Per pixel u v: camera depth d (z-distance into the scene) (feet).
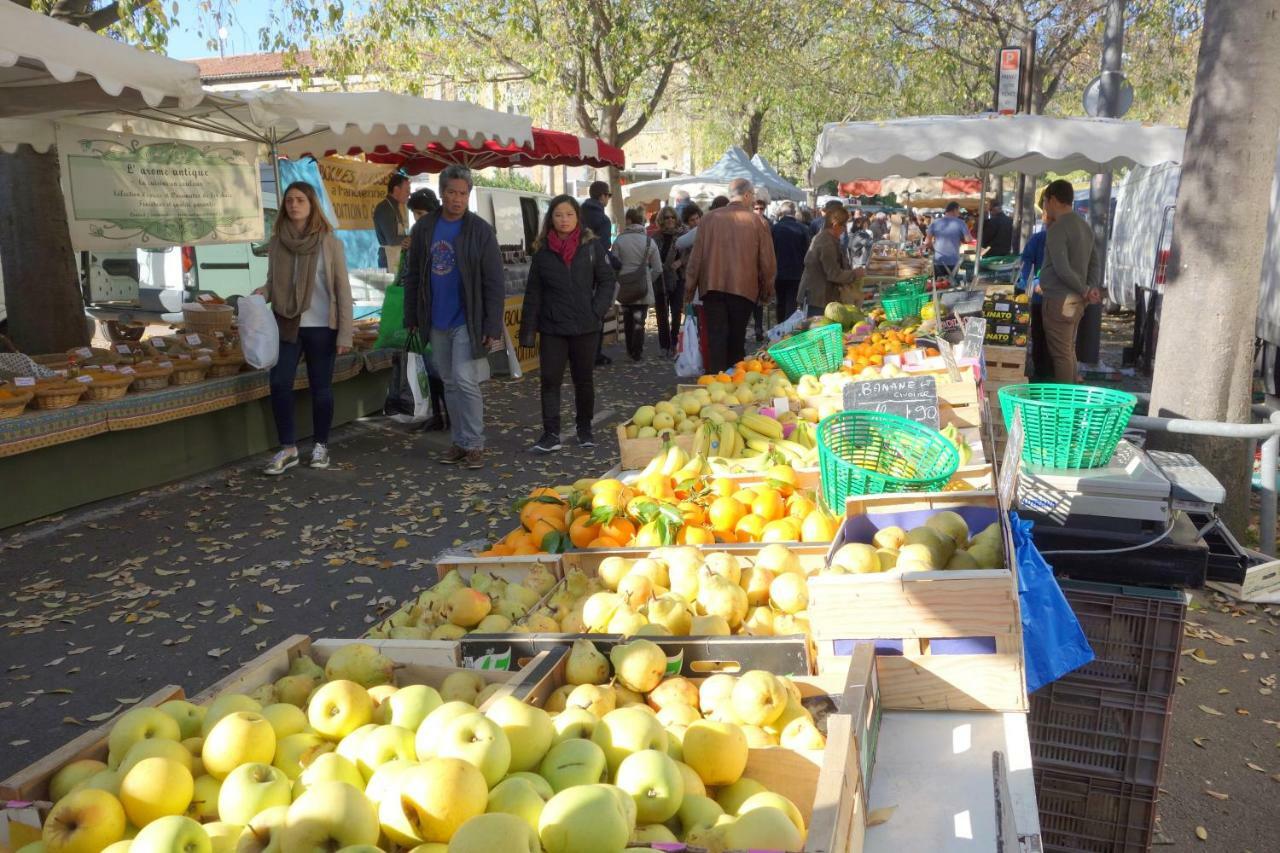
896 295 35.27
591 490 11.73
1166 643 9.20
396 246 37.52
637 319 45.44
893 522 10.05
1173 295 17.84
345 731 6.46
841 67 82.64
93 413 21.57
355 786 5.63
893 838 5.92
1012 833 5.51
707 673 7.74
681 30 65.10
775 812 5.51
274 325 24.12
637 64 64.49
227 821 5.49
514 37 65.10
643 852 4.84
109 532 20.56
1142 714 9.37
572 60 67.26
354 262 48.11
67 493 21.65
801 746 6.41
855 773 5.42
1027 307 23.27
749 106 93.20
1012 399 10.87
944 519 9.56
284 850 4.91
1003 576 7.13
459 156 43.83
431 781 5.06
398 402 30.78
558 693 7.26
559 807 4.97
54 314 28.78
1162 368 18.16
